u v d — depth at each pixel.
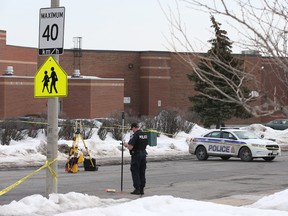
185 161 56.22
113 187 33.66
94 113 114.94
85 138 69.06
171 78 136.75
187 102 136.75
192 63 13.81
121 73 136.00
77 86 114.38
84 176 39.75
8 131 61.84
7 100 104.31
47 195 25.11
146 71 135.00
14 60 120.75
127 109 127.06
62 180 37.06
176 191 32.44
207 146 57.34
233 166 49.62
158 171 44.78
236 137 56.00
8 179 37.28
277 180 38.38
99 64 134.25
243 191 32.53
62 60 130.50
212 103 91.56
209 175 41.78
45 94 24.27
